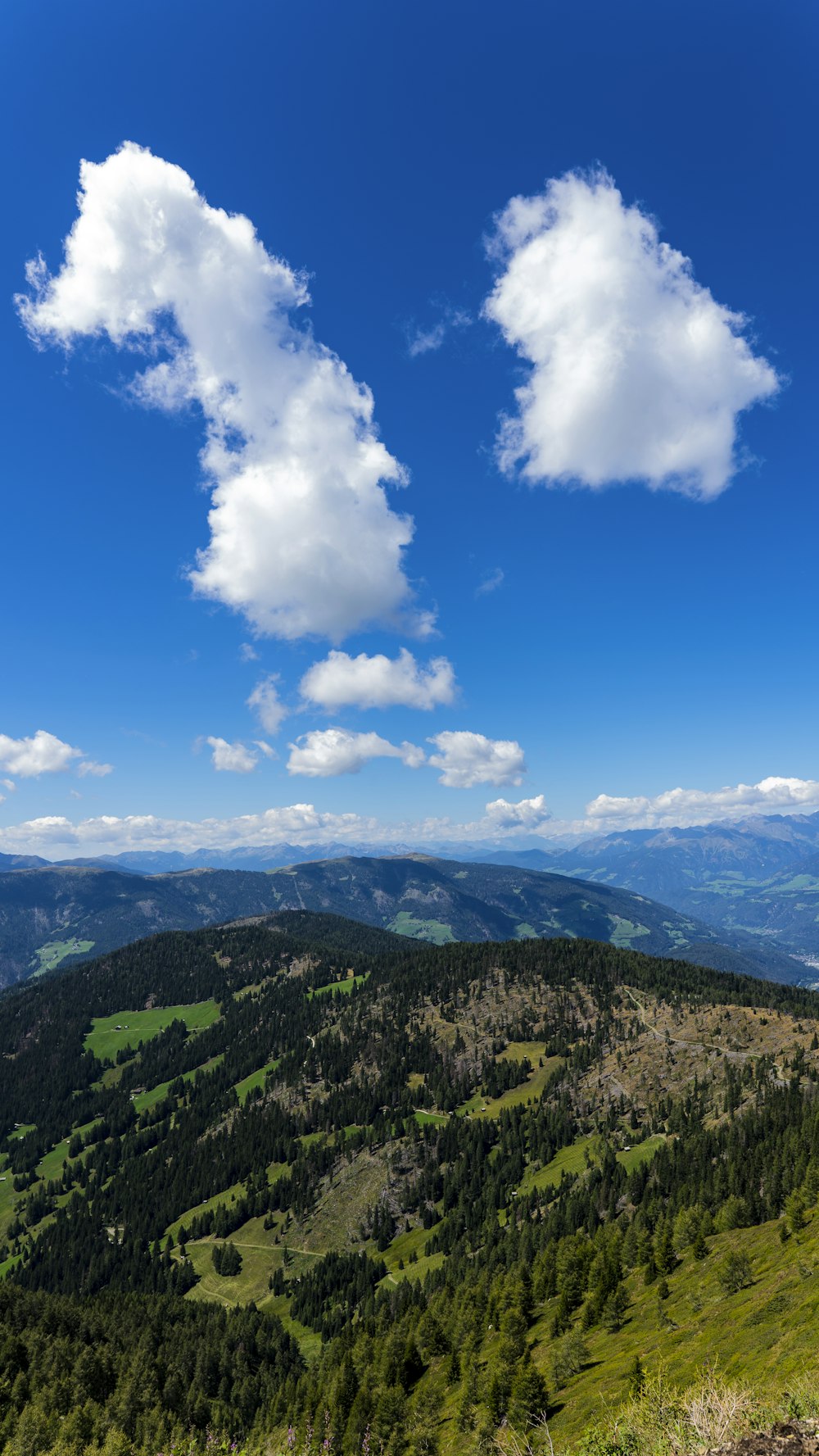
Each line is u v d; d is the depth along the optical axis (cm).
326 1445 4844
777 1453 1511
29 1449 10975
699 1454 1602
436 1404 10281
